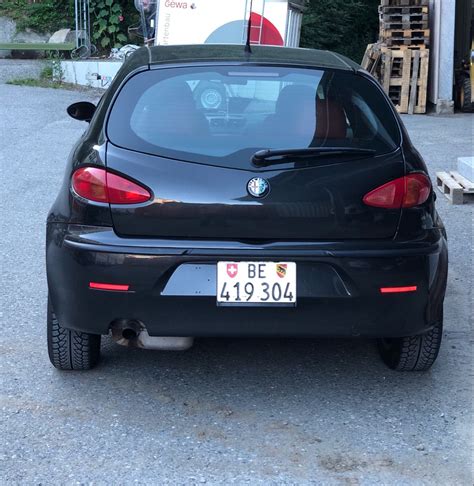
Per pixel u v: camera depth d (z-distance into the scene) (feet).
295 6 43.57
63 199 13.11
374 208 12.57
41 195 27.55
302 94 13.35
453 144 38.58
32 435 12.33
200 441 12.25
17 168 31.50
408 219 12.75
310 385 14.20
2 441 12.14
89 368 14.55
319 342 16.07
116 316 12.46
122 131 12.86
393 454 11.98
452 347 15.96
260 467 11.56
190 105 13.12
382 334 12.71
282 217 12.31
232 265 12.23
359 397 13.78
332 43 66.95
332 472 11.47
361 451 12.05
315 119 13.03
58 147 35.55
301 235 12.41
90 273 12.36
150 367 14.80
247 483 11.15
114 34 62.08
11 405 13.25
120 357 15.21
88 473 11.34
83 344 13.92
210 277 12.23
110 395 13.67
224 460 11.73
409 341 14.02
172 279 12.26
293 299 12.27
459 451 12.09
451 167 33.17
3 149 34.91
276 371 14.74
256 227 12.30
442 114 50.39
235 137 12.69
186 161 12.47
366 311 12.48
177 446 12.09
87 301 12.50
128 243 12.31
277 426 12.74
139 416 12.98
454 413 13.28
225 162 12.44
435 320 13.15
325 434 12.52
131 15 62.23
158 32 42.19
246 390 13.96
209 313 12.26
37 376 14.33
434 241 12.95
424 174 13.12
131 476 11.28
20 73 55.83
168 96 13.23
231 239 12.35
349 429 12.69
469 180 28.02
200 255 12.21
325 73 13.80
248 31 16.02
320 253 12.31
